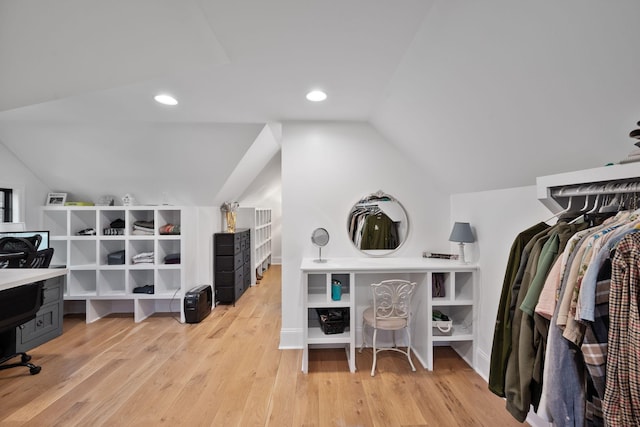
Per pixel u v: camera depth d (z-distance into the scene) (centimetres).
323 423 169
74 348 264
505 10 98
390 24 133
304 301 228
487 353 217
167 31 138
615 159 115
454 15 116
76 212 341
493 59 119
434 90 168
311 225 279
